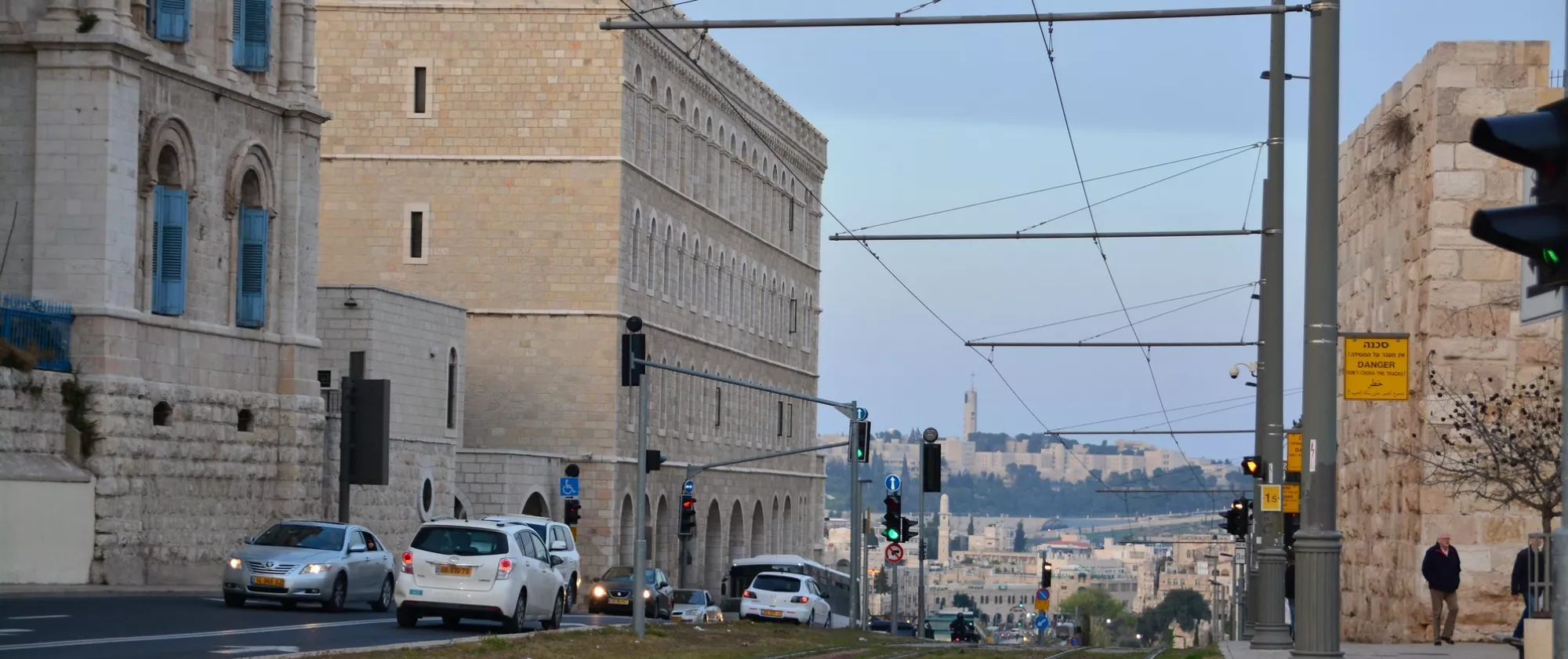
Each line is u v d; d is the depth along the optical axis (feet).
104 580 168.14
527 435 293.84
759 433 384.68
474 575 130.82
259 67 197.77
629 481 301.63
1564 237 39.01
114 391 170.91
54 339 169.07
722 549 358.84
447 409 252.83
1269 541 121.60
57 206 173.17
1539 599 86.07
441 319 250.78
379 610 159.12
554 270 294.05
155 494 178.40
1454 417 133.39
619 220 293.43
